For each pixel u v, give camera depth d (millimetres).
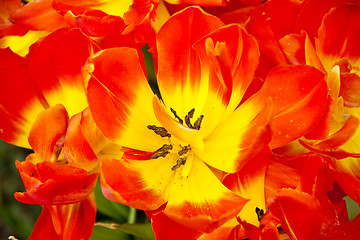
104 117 641
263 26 661
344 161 666
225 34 640
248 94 660
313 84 635
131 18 649
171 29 646
